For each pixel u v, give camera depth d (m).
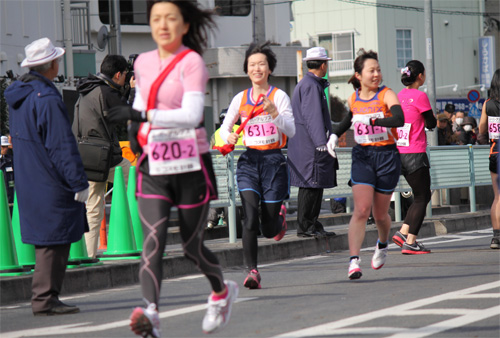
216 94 67.81
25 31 49.22
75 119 17.64
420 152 19.19
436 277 15.40
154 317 9.29
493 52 90.94
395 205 25.66
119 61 17.75
